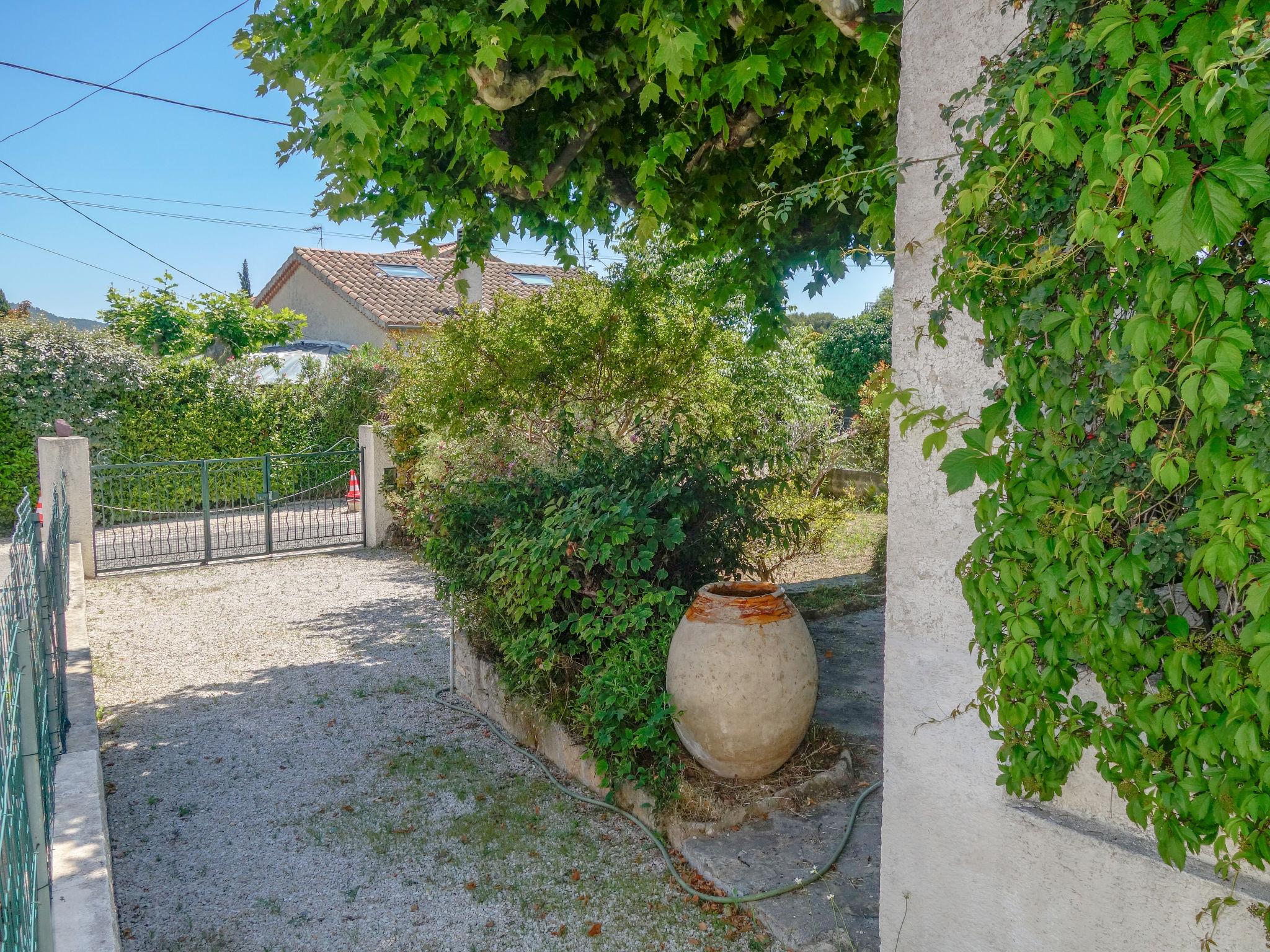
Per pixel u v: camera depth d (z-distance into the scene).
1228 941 2.05
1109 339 2.00
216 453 14.84
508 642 5.39
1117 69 1.92
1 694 2.38
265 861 4.09
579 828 4.34
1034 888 2.49
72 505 10.66
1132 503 2.02
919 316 2.72
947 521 2.68
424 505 7.01
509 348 8.30
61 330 13.99
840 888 3.64
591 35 4.63
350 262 23.67
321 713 6.03
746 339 10.77
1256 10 1.66
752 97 4.54
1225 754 1.91
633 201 6.58
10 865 2.03
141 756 5.32
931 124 2.65
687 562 5.61
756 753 4.21
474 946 3.44
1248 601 1.71
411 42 3.81
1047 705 2.30
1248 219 1.72
